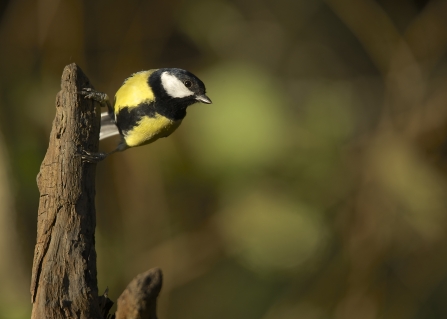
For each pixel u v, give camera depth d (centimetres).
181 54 1280
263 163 1091
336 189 1162
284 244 1115
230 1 1341
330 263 1152
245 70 1132
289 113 1174
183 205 1170
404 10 1397
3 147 1070
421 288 1161
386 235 1150
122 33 1243
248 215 1119
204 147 1087
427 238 1152
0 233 1050
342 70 1385
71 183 519
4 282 1038
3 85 1121
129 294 411
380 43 1326
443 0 1319
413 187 1146
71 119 534
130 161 1151
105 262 1130
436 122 1204
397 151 1185
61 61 1170
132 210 1162
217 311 1160
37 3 1152
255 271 1141
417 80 1287
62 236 505
